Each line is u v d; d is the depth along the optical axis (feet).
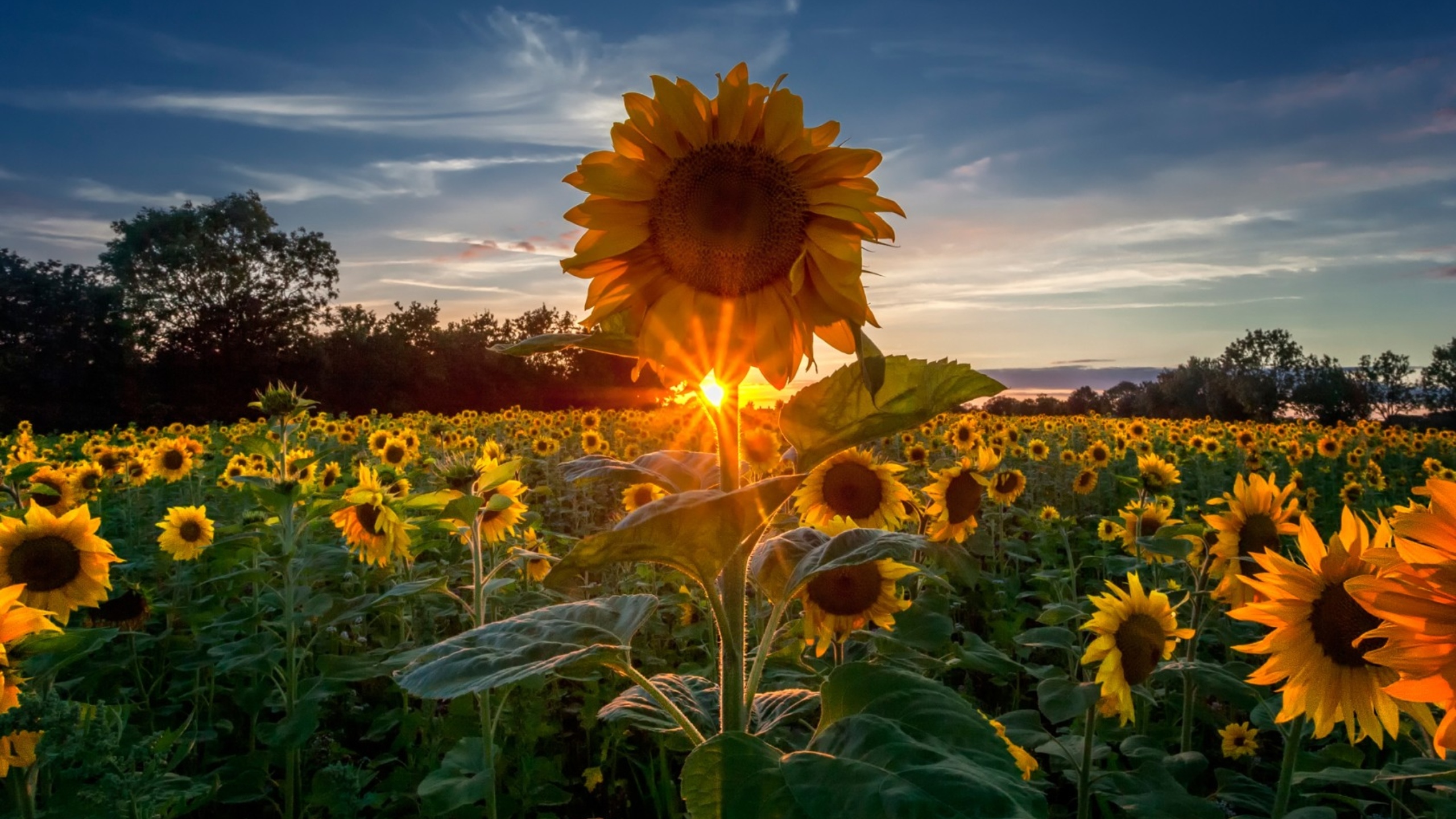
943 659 13.96
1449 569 3.52
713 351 5.22
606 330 5.73
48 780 10.40
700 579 5.36
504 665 5.54
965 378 5.49
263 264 220.23
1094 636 15.75
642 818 13.96
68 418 183.83
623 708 7.10
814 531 7.54
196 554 20.66
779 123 5.18
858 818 3.90
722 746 4.51
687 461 6.59
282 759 14.67
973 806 3.86
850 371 5.56
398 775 13.94
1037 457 39.24
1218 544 13.05
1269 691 11.78
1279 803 9.65
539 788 13.21
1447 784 8.00
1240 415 254.06
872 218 5.03
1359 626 6.94
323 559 19.12
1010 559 27.91
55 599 13.06
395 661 13.25
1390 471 49.06
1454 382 266.16
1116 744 13.43
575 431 56.70
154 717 15.97
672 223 5.26
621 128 5.32
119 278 207.82
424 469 35.22
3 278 186.70
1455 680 3.50
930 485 19.62
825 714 5.14
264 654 15.38
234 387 205.87
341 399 206.69
